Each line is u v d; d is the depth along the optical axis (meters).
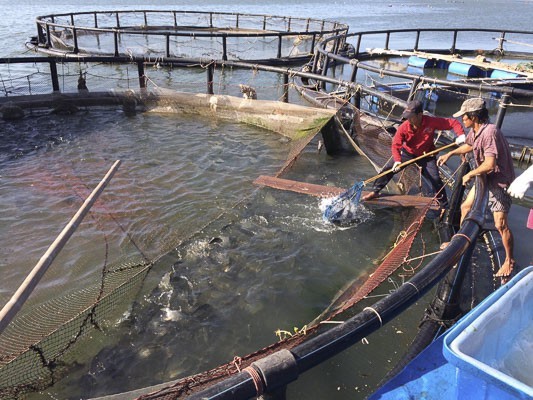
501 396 2.08
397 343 4.44
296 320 4.99
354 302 4.22
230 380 2.19
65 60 12.61
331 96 11.89
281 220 6.97
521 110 14.23
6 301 5.30
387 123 10.41
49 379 4.09
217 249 6.21
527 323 2.79
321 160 9.47
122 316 4.91
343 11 71.94
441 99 14.12
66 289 5.45
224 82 17.44
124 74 18.19
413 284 3.00
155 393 2.89
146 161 9.29
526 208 7.30
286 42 27.17
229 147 10.22
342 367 4.20
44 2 86.56
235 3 98.38
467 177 4.85
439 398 2.57
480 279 5.06
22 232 6.67
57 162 9.15
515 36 37.72
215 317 4.99
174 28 29.22
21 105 12.07
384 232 6.59
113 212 7.23
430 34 37.72
